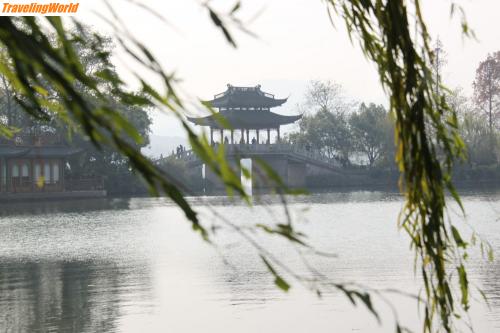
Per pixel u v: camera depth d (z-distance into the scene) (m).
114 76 1.17
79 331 10.50
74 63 1.17
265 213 37.56
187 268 17.20
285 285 1.23
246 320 11.09
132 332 10.49
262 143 85.62
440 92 1.72
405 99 1.66
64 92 1.13
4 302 12.88
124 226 32.16
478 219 32.78
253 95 83.94
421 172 1.70
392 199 55.66
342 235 26.47
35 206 49.34
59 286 14.80
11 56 1.13
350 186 83.44
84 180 60.97
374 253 19.91
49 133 56.94
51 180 57.16
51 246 23.61
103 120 1.14
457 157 1.74
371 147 85.69
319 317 11.06
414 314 10.96
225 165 1.16
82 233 28.50
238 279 15.09
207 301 12.65
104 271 17.22
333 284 1.29
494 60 101.25
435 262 1.73
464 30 1.57
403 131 1.68
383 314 11.01
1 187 54.19
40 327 10.84
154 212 42.66
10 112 49.34
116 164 66.94
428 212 1.73
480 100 102.31
